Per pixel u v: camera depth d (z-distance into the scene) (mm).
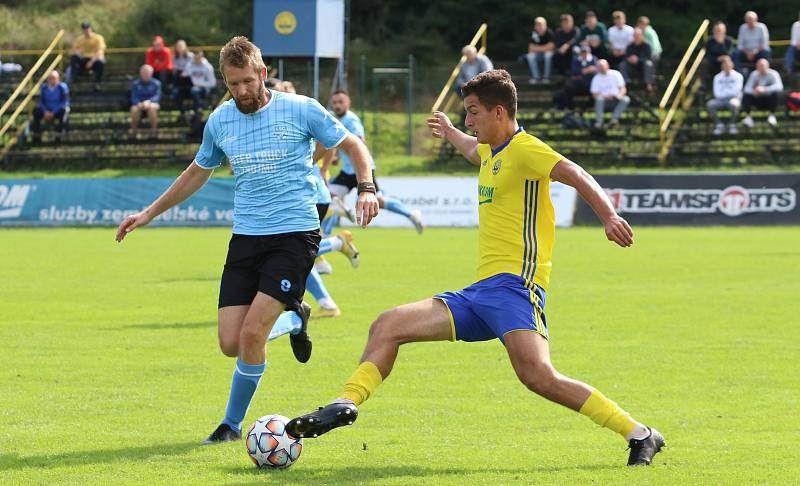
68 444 16438
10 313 31172
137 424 17828
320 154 26906
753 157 77312
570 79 79750
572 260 46062
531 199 14820
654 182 65312
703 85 82375
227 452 15938
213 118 16297
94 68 88188
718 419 18141
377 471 14812
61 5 121875
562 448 16219
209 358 24047
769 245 52375
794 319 29562
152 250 52125
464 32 118062
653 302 33062
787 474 14562
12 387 20875
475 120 14992
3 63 103562
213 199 68750
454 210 67625
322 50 84125
